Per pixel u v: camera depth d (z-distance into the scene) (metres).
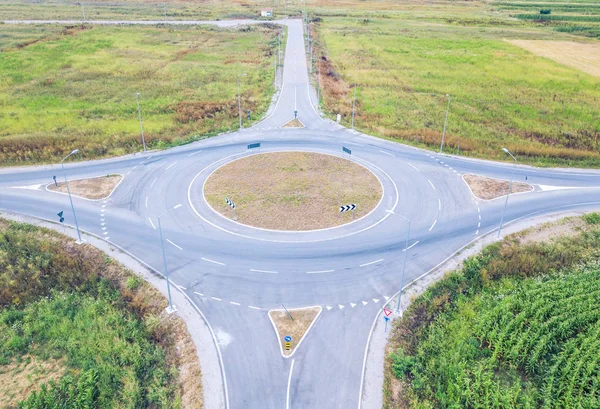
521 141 73.75
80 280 43.78
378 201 55.97
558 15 183.50
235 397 31.95
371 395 32.28
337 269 44.69
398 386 33.22
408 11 194.88
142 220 51.84
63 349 36.66
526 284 43.34
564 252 47.94
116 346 36.16
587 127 80.06
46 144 68.50
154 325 38.16
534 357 34.38
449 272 44.56
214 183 59.50
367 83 100.62
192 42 135.50
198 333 37.28
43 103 86.31
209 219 52.09
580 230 51.72
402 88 98.31
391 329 37.94
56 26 146.75
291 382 33.12
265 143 71.44
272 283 42.78
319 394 32.25
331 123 79.56
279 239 48.84
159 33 144.75
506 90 97.56
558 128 79.38
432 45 134.00
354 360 35.00
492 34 150.00
